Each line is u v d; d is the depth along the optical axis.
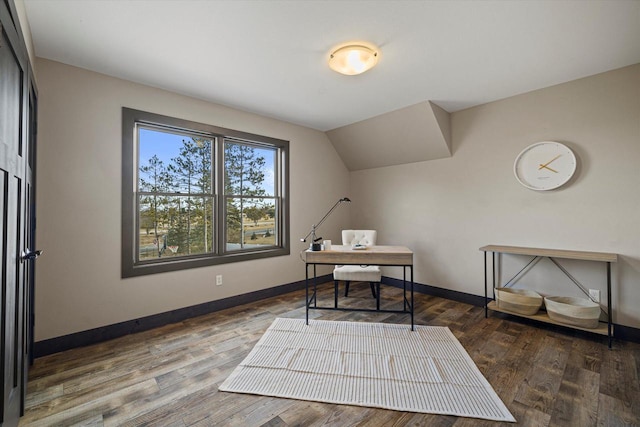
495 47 2.18
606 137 2.60
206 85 2.83
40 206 2.24
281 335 2.59
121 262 2.63
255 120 3.66
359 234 3.79
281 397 1.75
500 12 1.79
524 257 3.12
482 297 3.43
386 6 1.74
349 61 2.22
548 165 2.89
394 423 1.54
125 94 2.68
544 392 1.79
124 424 1.54
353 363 2.11
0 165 1.06
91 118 2.49
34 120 2.12
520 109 3.10
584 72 2.60
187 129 3.08
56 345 2.30
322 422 1.55
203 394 1.78
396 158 4.23
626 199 2.51
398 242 4.32
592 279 2.71
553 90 2.88
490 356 2.23
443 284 3.80
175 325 2.87
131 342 2.49
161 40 2.08
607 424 1.52
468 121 3.52
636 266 2.46
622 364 2.11
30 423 1.53
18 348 1.39
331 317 3.07
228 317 3.08
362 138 4.23
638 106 2.45
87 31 1.97
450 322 2.92
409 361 2.14
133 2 1.69
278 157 4.03
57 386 1.86
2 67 1.09
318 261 2.85
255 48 2.19
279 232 4.02
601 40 2.09
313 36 2.04
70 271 2.38
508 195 3.21
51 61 2.31
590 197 2.69
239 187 3.62
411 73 2.61
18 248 1.35
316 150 4.43
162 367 2.08
